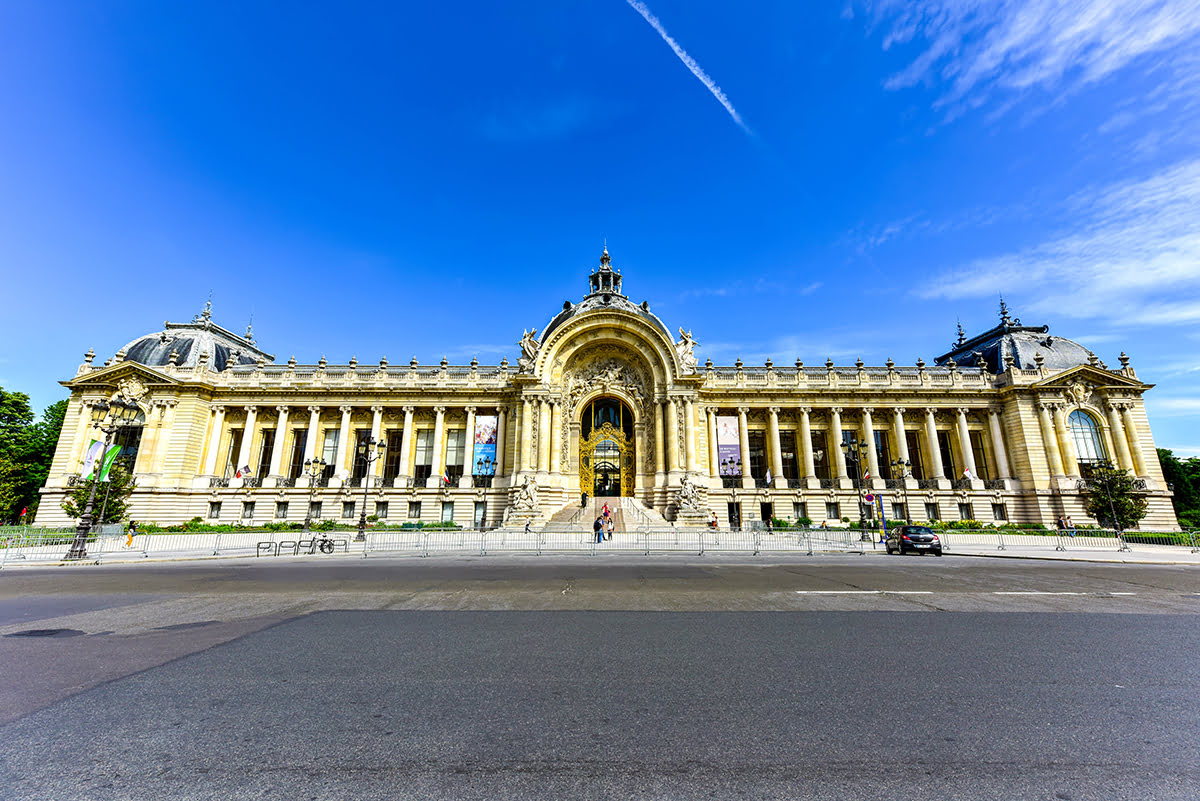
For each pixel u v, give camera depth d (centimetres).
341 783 479
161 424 5484
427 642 970
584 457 5719
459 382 5900
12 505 5644
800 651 905
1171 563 2597
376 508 5562
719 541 3766
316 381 5928
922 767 509
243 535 4288
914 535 3158
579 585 1720
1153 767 509
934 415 5909
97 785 476
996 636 1012
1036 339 6203
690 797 456
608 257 6650
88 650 922
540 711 646
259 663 840
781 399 5888
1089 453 5519
